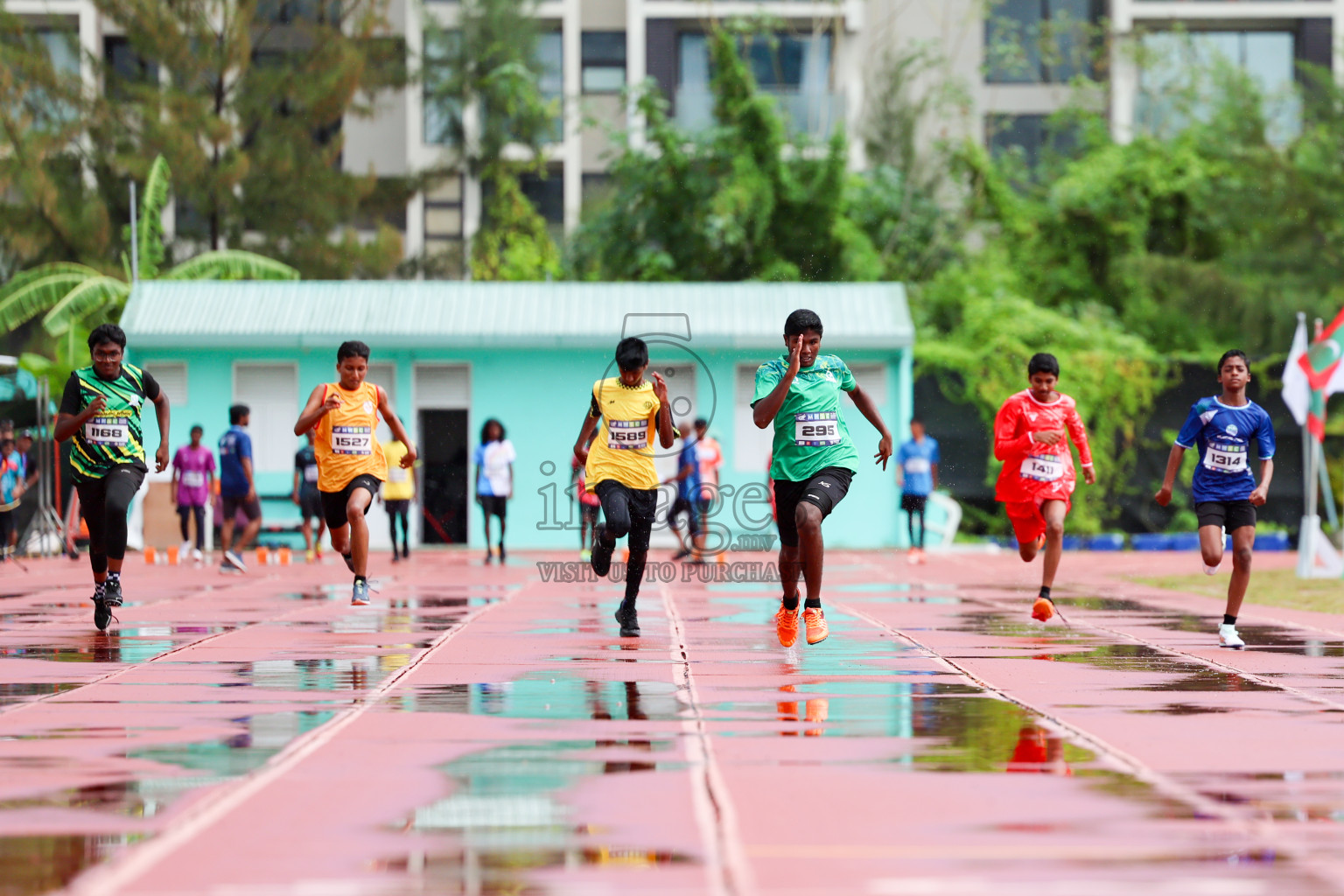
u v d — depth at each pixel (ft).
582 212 319.06
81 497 82.28
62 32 315.17
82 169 306.96
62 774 42.75
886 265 293.23
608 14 351.05
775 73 334.24
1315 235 261.85
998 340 211.41
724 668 67.21
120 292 239.91
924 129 341.41
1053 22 335.06
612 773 42.91
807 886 31.24
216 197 303.68
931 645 77.10
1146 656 72.08
